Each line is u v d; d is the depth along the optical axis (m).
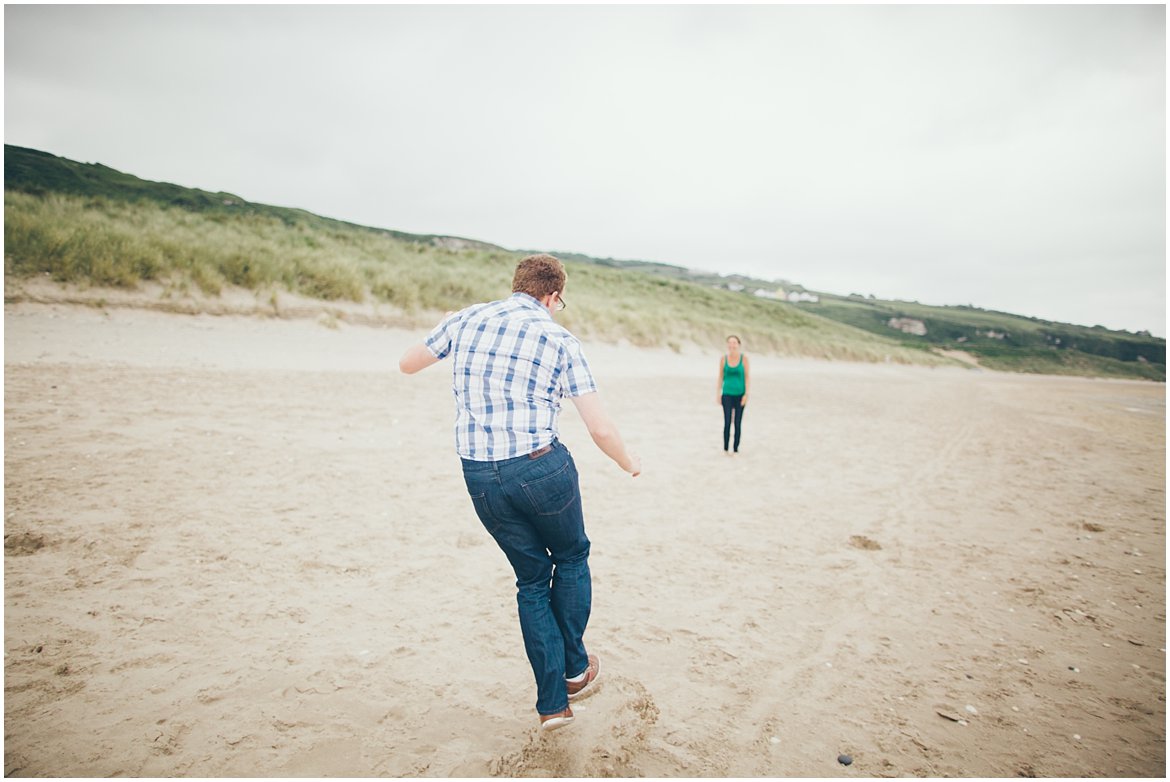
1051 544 5.05
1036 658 3.17
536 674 2.26
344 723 2.35
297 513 4.57
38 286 10.98
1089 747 2.46
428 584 3.63
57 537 3.74
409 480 5.64
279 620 3.10
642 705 2.48
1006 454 9.53
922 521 5.59
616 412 10.80
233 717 2.33
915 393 21.84
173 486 4.84
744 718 2.54
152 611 3.06
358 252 22.64
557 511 2.14
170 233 15.71
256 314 13.54
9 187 19.50
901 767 2.29
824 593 3.88
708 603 3.65
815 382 21.88
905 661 3.09
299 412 7.95
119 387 7.92
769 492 6.34
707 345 25.78
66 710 2.29
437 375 12.56
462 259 30.28
